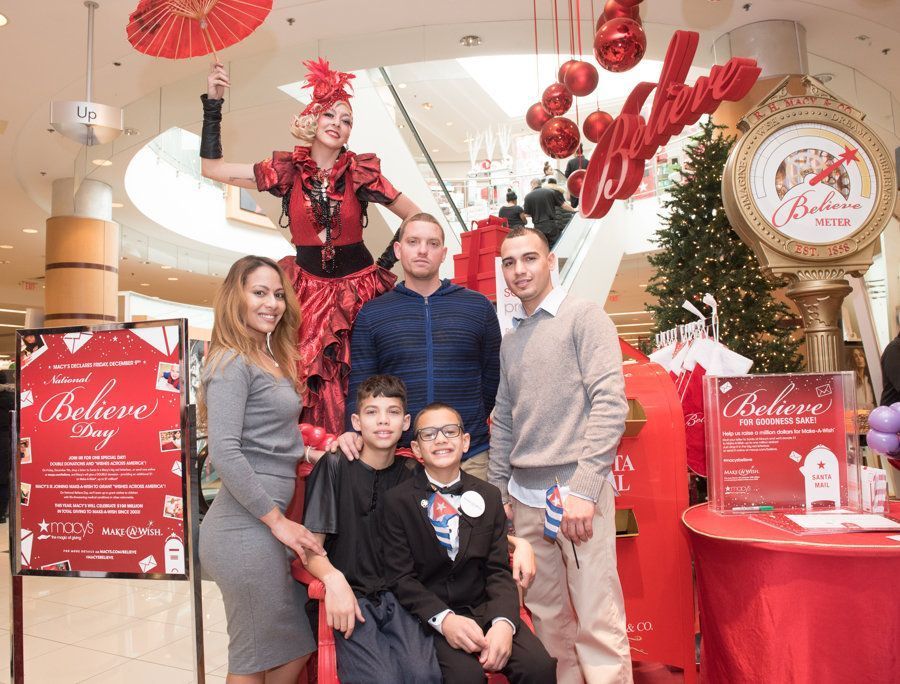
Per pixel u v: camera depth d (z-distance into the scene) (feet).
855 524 6.51
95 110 16.33
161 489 7.18
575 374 7.11
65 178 30.42
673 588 8.02
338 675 6.00
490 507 6.78
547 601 7.36
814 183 9.92
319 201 8.52
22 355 7.64
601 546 6.89
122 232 39.63
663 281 15.40
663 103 9.55
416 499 6.67
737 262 14.32
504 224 13.65
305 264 8.79
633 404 8.30
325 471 6.91
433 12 19.63
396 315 8.00
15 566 7.48
